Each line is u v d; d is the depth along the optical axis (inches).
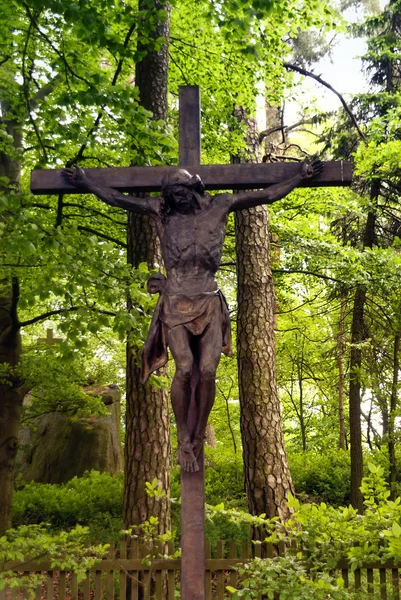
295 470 631.8
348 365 583.8
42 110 300.7
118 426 689.0
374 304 578.9
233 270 611.2
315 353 733.9
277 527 247.9
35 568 261.9
